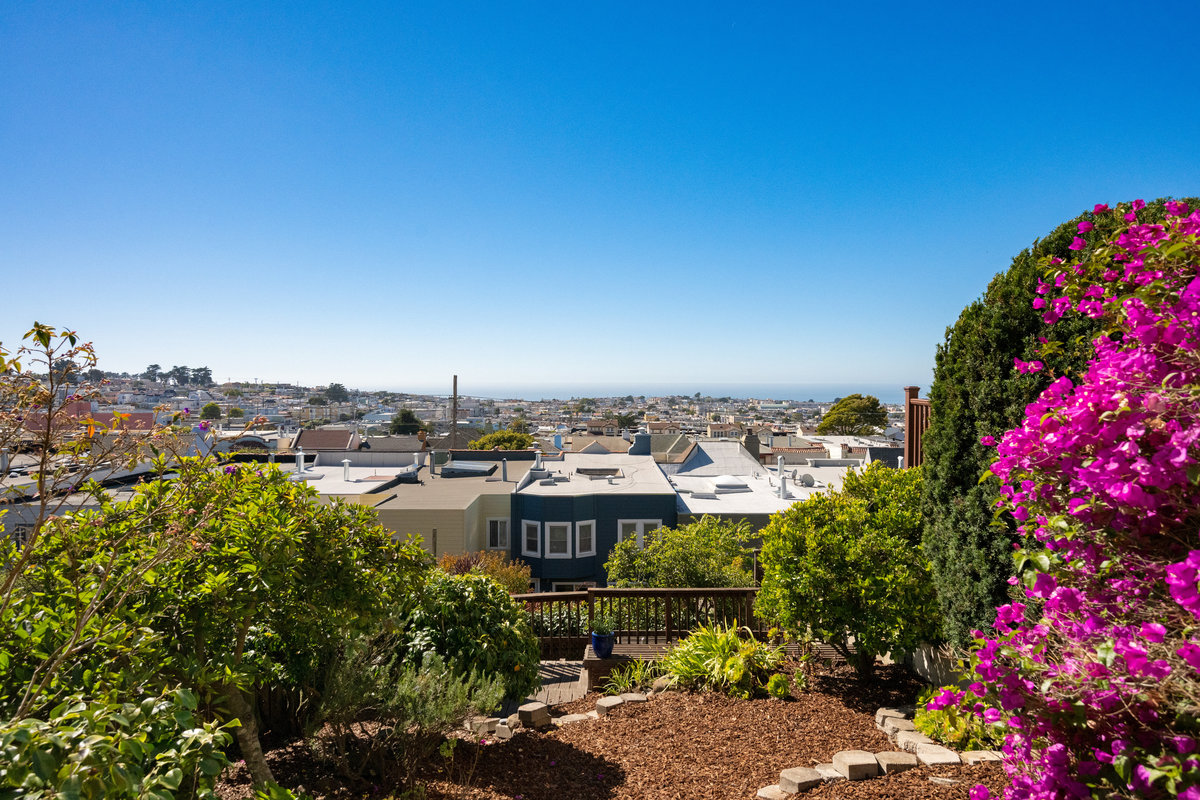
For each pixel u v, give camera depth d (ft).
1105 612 7.66
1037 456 8.37
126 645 9.59
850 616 19.65
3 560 9.95
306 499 13.76
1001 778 12.62
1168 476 6.79
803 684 20.76
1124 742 6.72
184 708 7.33
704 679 21.47
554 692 23.79
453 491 78.69
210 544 10.50
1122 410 7.18
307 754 16.14
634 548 47.24
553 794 14.33
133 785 5.78
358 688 14.96
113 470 9.27
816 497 22.11
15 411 7.88
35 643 9.08
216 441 11.82
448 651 19.80
